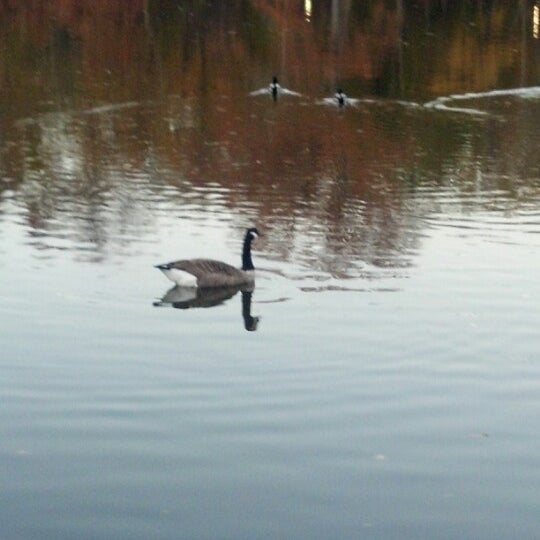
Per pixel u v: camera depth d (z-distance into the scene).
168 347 16.88
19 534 11.77
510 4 75.75
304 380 15.62
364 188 30.22
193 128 39.50
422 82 53.47
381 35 66.44
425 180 31.50
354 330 17.70
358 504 12.41
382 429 14.16
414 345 17.03
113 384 15.43
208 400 14.92
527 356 16.59
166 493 12.59
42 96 46.12
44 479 12.84
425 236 24.42
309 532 11.86
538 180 31.64
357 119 42.59
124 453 13.46
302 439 13.85
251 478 12.95
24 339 17.09
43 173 31.48
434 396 15.17
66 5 68.00
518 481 12.91
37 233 24.06
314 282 20.56
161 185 30.05
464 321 18.12
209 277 19.98
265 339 17.27
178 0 72.69
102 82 50.12
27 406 14.70
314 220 26.17
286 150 35.81
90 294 19.44
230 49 60.53
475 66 58.47
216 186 30.09
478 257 22.34
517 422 14.41
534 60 60.66
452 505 12.41
